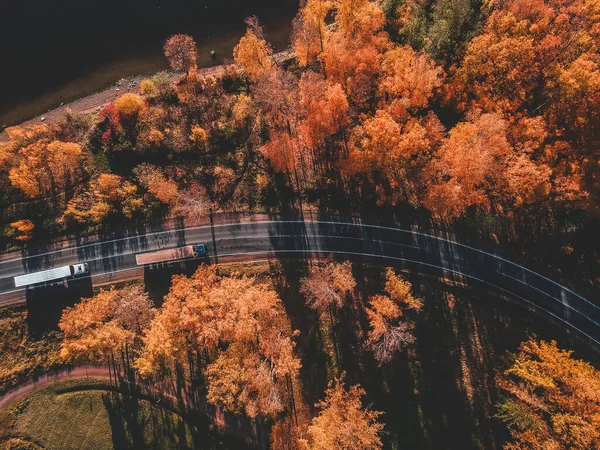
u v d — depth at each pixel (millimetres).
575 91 67312
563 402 64125
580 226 78062
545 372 67875
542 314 79438
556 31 72375
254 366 69312
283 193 86062
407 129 71250
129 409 79875
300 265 83562
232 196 87000
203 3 99062
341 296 79938
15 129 88000
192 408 78750
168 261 84938
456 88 76375
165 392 79875
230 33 98438
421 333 79188
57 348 82812
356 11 77062
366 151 70750
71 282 85375
